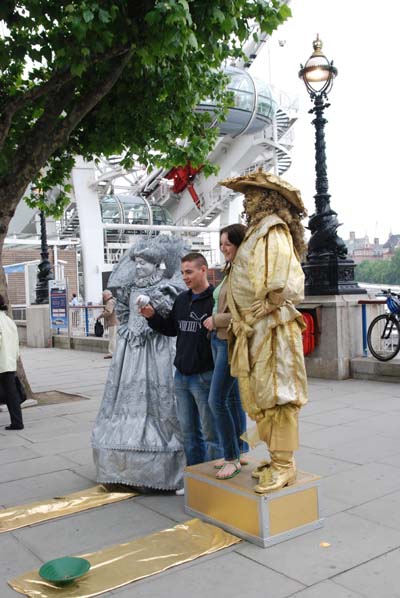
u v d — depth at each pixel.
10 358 6.88
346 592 2.86
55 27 7.38
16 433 6.76
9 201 8.12
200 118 10.23
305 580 2.99
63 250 38.62
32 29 7.05
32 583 3.08
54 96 8.05
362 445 5.56
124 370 4.71
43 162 8.10
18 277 30.36
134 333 4.71
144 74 8.41
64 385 10.65
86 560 3.22
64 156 10.24
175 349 4.65
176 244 4.90
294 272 3.33
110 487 4.55
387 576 3.00
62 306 18.52
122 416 4.61
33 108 9.31
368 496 4.19
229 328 3.59
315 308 9.45
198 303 4.11
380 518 3.78
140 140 9.77
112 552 3.40
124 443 4.41
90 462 5.42
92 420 7.36
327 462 5.05
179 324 4.20
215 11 6.48
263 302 3.36
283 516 3.47
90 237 32.66
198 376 4.09
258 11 7.18
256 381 3.46
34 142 8.00
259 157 35.25
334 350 9.39
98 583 3.04
